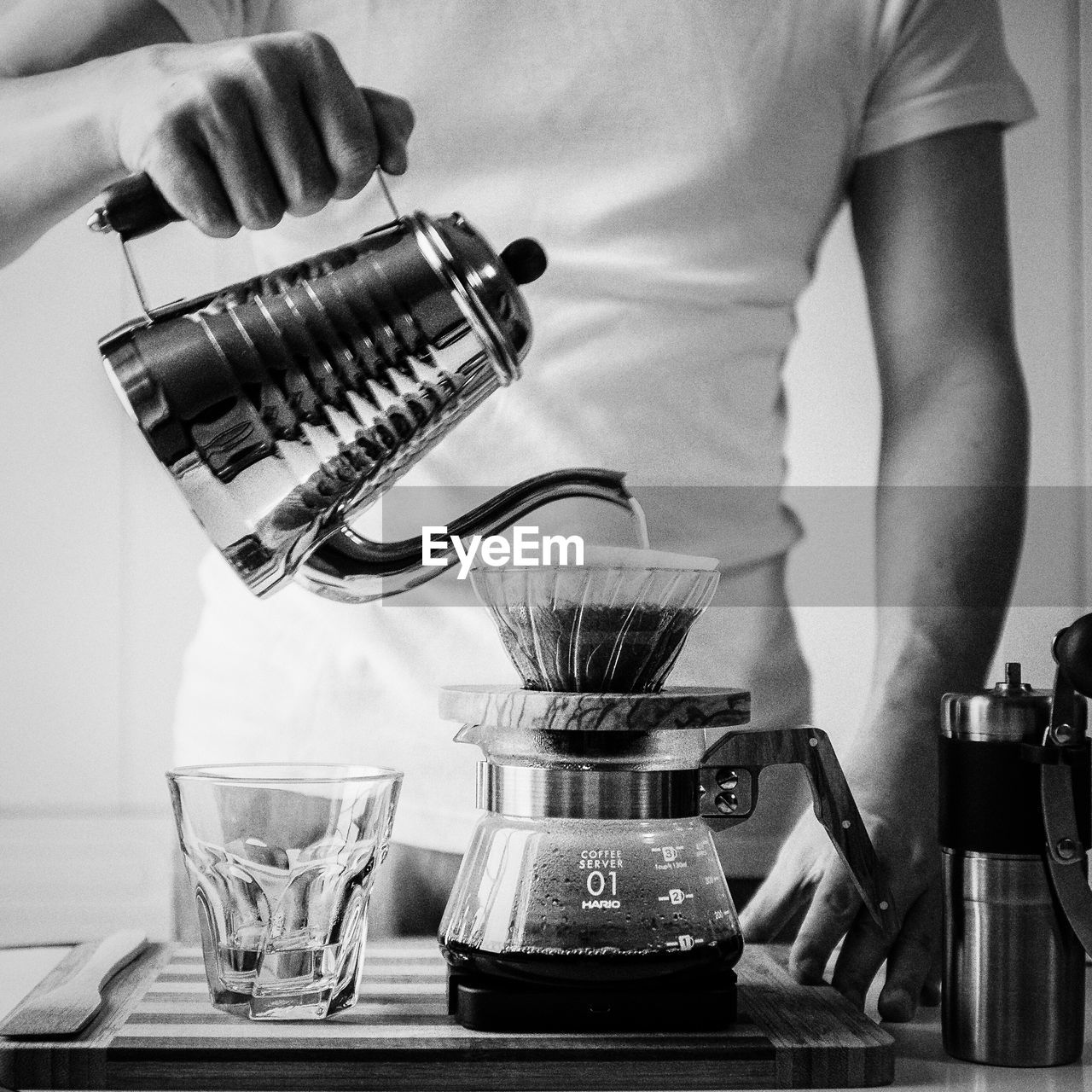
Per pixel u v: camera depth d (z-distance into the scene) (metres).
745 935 0.85
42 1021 0.59
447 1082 0.58
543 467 0.97
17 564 1.03
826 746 0.66
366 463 0.61
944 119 1.00
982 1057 0.64
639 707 0.61
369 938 0.97
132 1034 0.59
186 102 0.64
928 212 1.00
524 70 0.97
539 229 0.97
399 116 0.71
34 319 1.02
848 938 0.74
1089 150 1.00
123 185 0.65
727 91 0.97
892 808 0.89
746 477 1.00
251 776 0.70
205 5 0.94
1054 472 1.00
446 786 0.96
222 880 0.62
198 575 1.04
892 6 0.99
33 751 1.04
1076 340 1.00
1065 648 0.61
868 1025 0.63
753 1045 0.60
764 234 0.99
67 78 0.83
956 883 0.65
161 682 1.04
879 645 0.99
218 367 0.59
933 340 1.01
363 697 0.98
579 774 0.61
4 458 1.03
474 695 0.63
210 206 0.65
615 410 0.97
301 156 0.65
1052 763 0.62
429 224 0.62
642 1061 0.59
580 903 0.61
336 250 0.62
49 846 1.04
